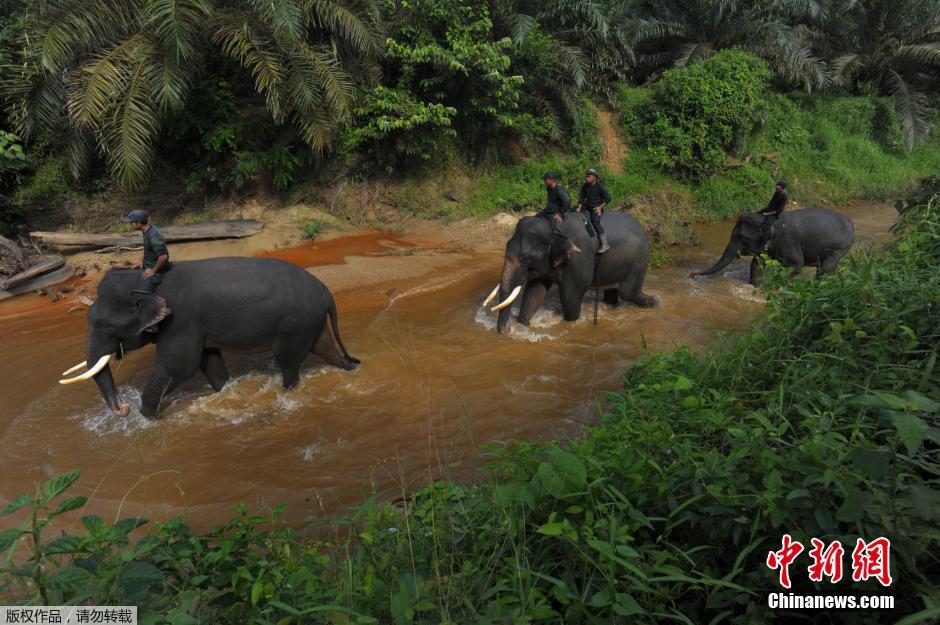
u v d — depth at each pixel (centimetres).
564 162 1548
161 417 559
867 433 241
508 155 1498
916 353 293
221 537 250
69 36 926
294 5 1004
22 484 454
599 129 1612
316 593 209
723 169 1576
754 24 1728
